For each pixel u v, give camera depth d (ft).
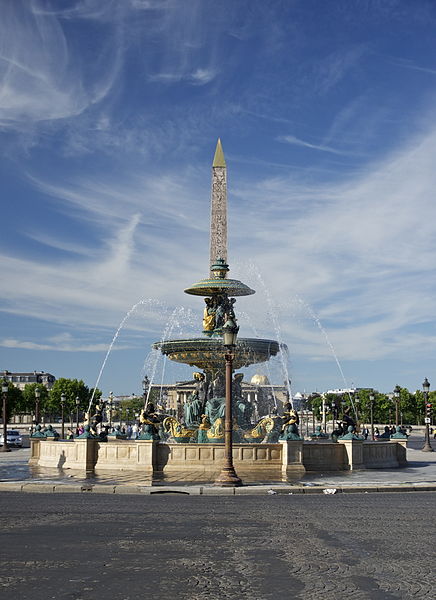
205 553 37.45
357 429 115.24
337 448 101.91
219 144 159.94
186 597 28.43
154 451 95.96
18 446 225.76
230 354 81.15
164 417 112.06
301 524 48.44
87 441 101.86
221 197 156.97
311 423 352.49
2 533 43.70
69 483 79.66
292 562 35.24
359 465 102.53
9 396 444.96
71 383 499.10
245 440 107.55
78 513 54.13
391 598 28.40
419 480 84.58
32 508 57.62
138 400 482.28
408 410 436.35
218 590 29.58
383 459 109.40
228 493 73.15
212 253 155.02
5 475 92.58
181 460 95.86
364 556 36.86
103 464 101.04
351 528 46.60
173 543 40.40
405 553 37.70
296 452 95.50
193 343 111.96
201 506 59.77
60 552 37.50
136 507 58.59
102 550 38.09
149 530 45.27
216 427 108.06
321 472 97.25
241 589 29.78
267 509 57.72
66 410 493.77
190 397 116.26
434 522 49.60
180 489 73.67
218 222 156.04
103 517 51.67
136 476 89.56
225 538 42.22
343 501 64.75
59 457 108.68
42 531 44.57
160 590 29.50
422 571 33.30
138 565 34.32
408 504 61.82
